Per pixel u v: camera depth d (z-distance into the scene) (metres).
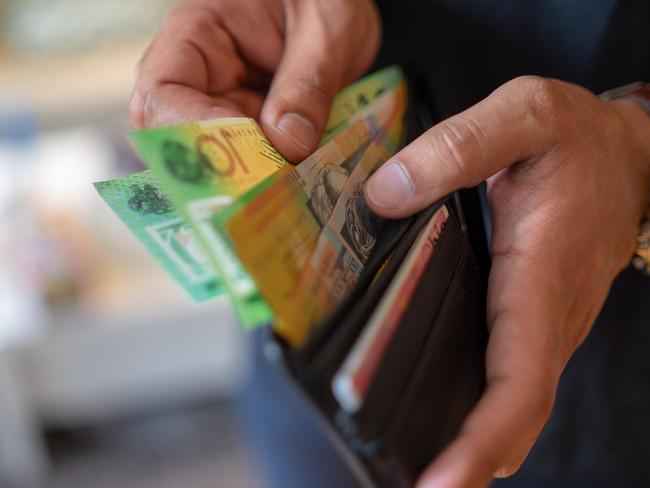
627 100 0.51
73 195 1.49
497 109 0.40
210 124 0.38
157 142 0.34
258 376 0.86
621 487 0.70
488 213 0.45
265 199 0.32
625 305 0.62
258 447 0.93
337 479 0.86
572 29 0.60
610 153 0.44
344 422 0.28
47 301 1.38
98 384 1.58
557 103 0.42
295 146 0.46
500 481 0.72
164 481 1.69
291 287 0.31
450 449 0.32
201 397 1.85
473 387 0.36
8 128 1.66
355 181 0.41
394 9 0.65
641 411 0.66
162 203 0.37
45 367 1.49
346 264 0.36
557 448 0.68
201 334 1.57
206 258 0.35
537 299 0.39
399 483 0.29
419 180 0.38
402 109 0.50
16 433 1.55
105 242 1.44
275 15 0.54
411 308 0.32
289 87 0.48
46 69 1.78
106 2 1.85
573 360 0.64
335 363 0.29
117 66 1.79
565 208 0.41
